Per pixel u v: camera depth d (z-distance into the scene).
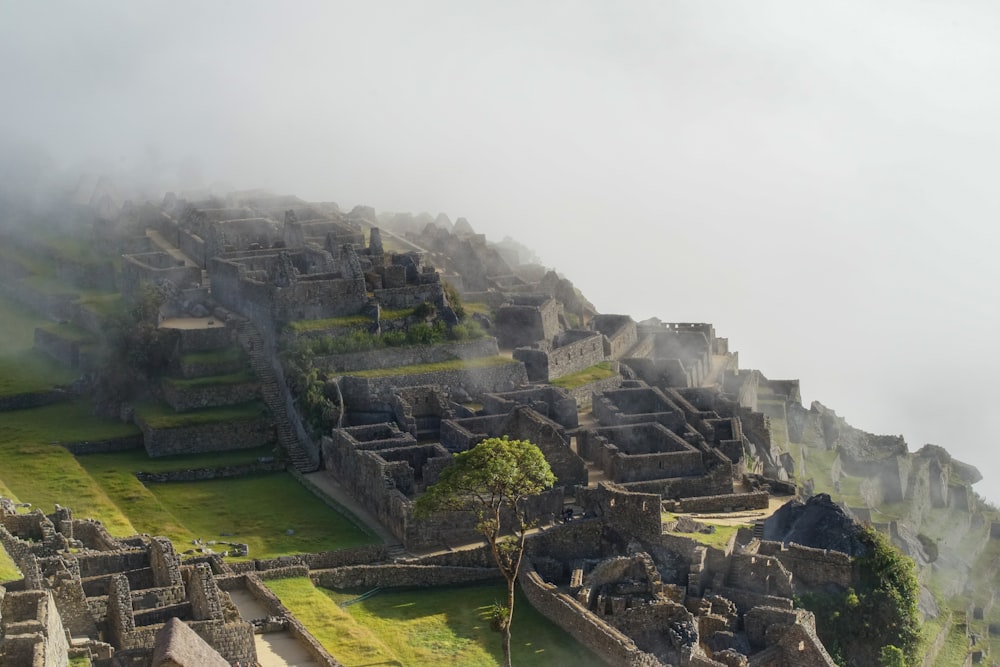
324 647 133.88
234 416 191.00
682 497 178.25
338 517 170.25
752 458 198.50
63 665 110.50
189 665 106.56
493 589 159.38
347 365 196.75
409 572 157.75
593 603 155.25
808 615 158.00
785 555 165.75
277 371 197.25
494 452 147.50
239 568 152.62
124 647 119.94
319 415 187.62
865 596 163.38
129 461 184.25
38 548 133.88
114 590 123.56
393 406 189.00
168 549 134.50
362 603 153.38
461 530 163.62
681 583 161.88
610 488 168.25
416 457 174.00
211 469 182.50
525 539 163.62
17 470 175.38
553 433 175.12
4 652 100.94
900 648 162.12
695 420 196.75
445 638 146.62
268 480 182.62
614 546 166.38
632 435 186.62
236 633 124.06
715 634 152.75
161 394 197.75
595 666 143.75
